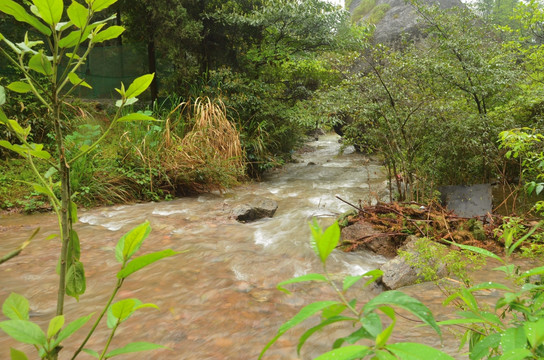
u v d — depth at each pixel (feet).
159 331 8.46
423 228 14.75
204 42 39.24
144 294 10.37
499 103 21.36
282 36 37.04
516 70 20.67
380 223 15.55
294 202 22.71
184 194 24.54
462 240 14.16
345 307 1.97
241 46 40.40
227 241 14.98
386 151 20.56
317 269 12.34
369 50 21.44
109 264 12.50
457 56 20.62
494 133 19.12
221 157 27.17
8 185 20.74
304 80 40.57
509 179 20.95
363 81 20.36
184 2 36.99
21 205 19.95
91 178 21.54
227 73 33.86
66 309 9.59
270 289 10.78
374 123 21.29
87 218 18.51
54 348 2.01
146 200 22.79
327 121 23.68
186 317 9.11
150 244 14.58
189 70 36.14
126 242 2.11
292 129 37.60
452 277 10.99
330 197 23.72
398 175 20.38
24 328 1.97
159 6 35.27
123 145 24.71
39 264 12.44
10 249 13.87
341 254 13.89
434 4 21.94
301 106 33.73
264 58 38.65
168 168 24.00
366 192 24.94
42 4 2.24
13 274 11.64
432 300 9.78
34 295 10.30
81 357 7.48
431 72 19.51
